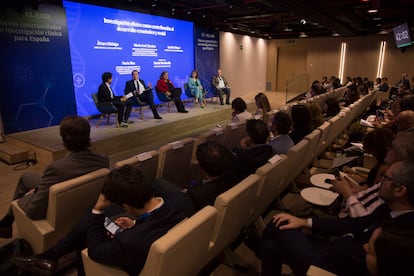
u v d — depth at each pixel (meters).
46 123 5.40
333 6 7.11
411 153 1.55
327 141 3.92
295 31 12.68
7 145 4.65
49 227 1.73
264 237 1.68
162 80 7.02
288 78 14.83
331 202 1.97
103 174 1.78
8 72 4.79
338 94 9.23
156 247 1.02
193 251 1.22
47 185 1.72
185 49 8.55
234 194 1.46
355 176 2.45
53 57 5.35
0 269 1.76
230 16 9.57
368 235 1.35
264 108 4.52
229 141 3.52
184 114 6.97
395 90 9.84
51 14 5.21
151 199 1.30
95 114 6.38
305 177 3.39
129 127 5.57
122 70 6.84
